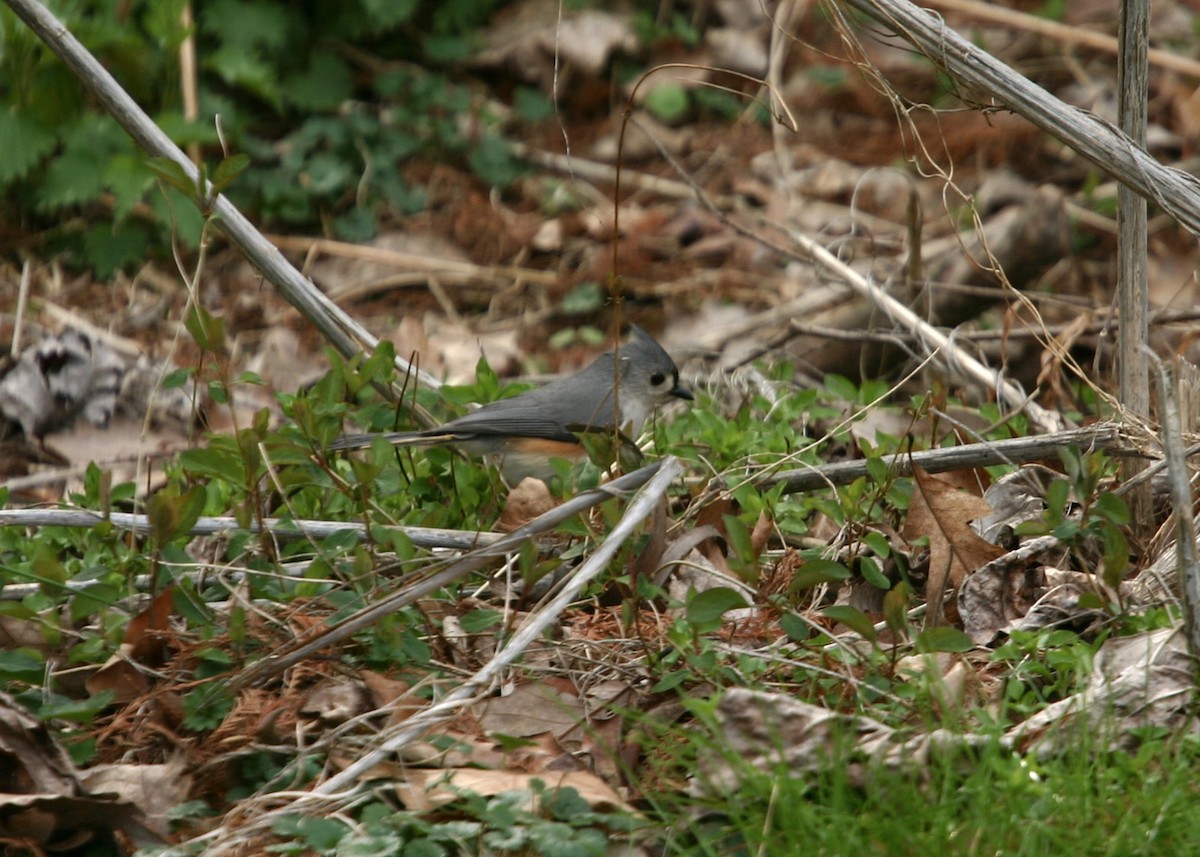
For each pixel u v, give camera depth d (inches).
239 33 625.9
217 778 250.8
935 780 227.5
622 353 422.6
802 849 215.2
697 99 706.8
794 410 399.9
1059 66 703.7
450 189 653.9
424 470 369.4
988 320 541.0
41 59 565.0
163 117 567.5
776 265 605.9
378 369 330.0
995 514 335.3
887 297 445.4
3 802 228.1
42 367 461.7
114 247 578.2
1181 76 687.7
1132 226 308.8
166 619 278.7
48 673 270.2
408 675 277.3
